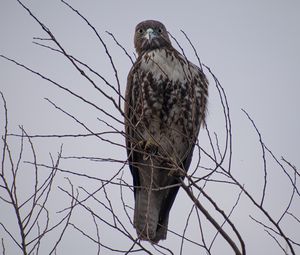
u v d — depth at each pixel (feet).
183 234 24.41
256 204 23.84
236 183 25.07
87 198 25.29
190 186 26.89
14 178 24.11
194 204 24.72
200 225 24.23
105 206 24.97
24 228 23.67
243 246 23.77
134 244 24.26
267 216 23.65
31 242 23.77
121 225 24.52
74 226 24.79
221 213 24.11
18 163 24.36
